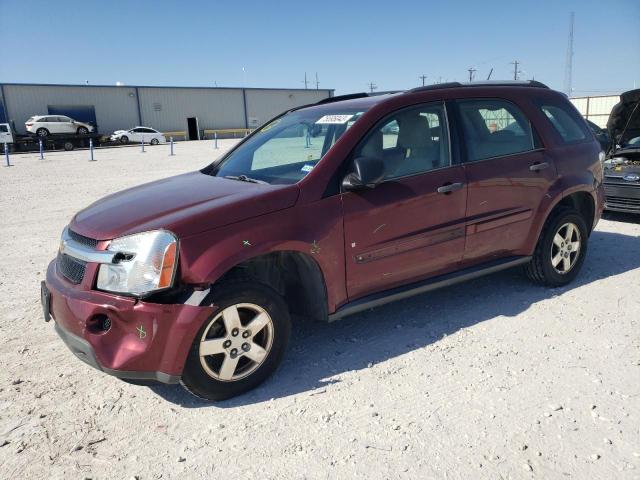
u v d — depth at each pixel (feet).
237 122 193.36
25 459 8.91
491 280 16.97
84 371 11.96
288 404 10.34
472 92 14.29
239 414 10.09
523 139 15.07
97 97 162.91
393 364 11.75
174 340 9.66
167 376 9.78
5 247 23.73
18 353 12.87
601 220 25.58
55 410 10.37
